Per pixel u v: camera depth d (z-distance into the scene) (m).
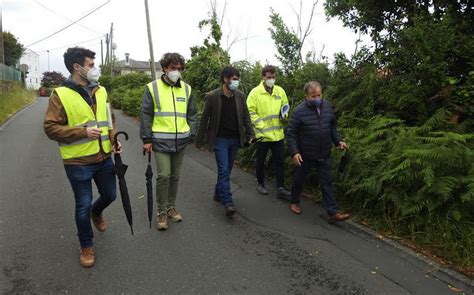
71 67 3.12
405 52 4.88
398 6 5.99
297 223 4.28
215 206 4.81
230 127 4.48
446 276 3.13
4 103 16.27
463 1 5.17
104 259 3.38
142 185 5.60
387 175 3.99
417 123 4.80
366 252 3.58
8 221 4.18
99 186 3.49
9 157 7.45
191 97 4.17
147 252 3.52
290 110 6.09
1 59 21.53
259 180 5.38
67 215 4.39
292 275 3.16
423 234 3.69
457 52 4.55
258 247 3.67
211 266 3.29
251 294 2.88
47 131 3.02
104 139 3.34
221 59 10.70
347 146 4.66
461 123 4.34
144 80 24.33
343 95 5.93
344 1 6.60
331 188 4.27
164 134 3.91
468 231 3.53
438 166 3.83
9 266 3.22
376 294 2.90
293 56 8.47
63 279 3.04
